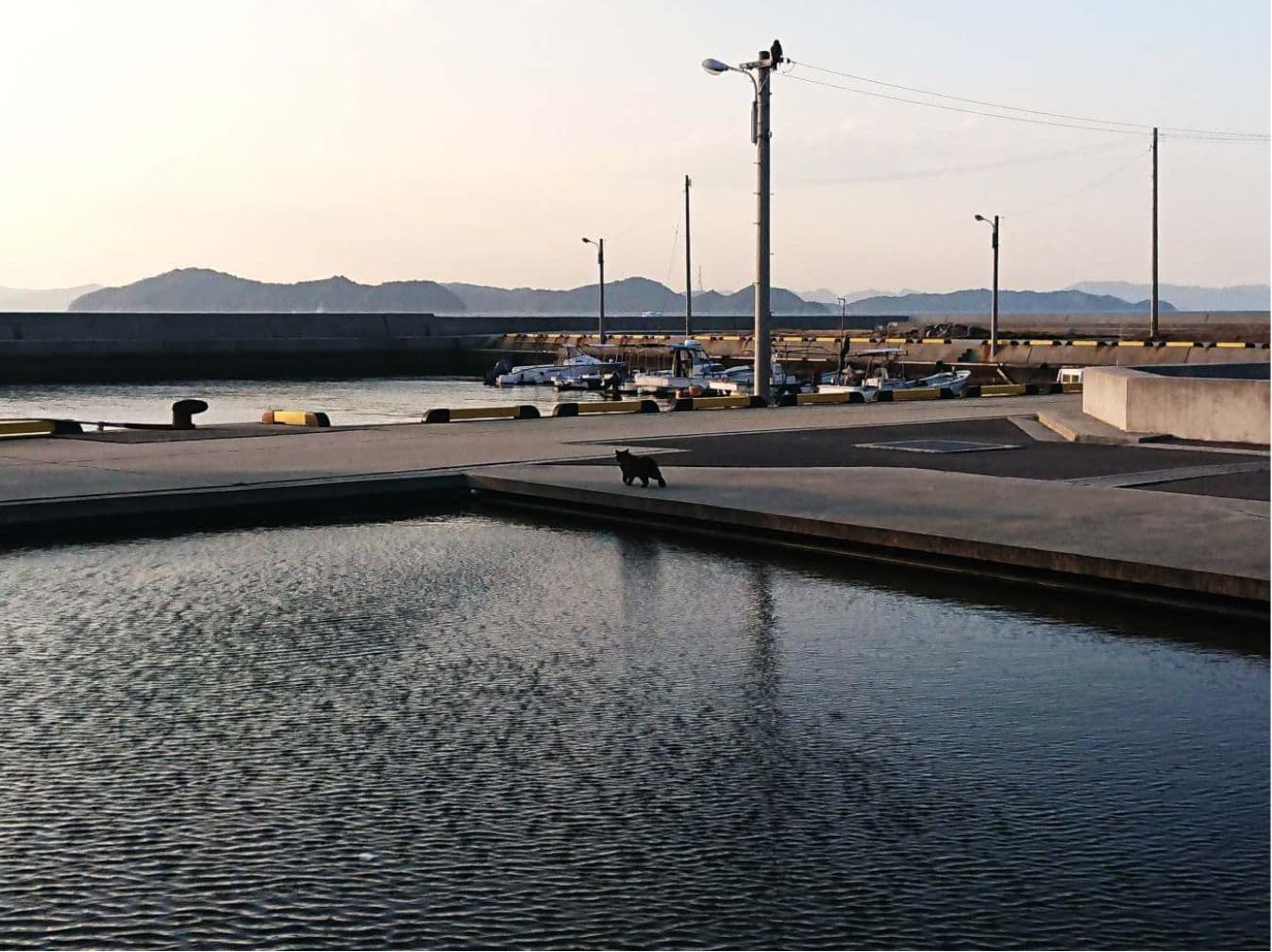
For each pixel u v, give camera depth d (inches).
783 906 217.8
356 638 404.8
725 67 1298.0
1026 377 2640.3
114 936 209.0
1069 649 382.3
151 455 836.0
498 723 317.4
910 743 299.1
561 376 3127.5
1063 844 241.6
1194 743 298.4
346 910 217.5
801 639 397.4
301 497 676.7
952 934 207.5
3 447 887.7
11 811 262.8
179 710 331.3
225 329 4005.9
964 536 502.3
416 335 4451.3
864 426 1055.0
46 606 454.3
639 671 363.3
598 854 239.1
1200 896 220.1
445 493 714.2
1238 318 4015.8
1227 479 697.6
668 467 752.3
